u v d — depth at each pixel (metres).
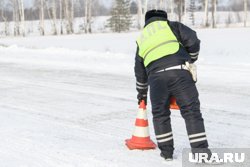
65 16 83.12
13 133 7.98
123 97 11.80
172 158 6.16
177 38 5.91
